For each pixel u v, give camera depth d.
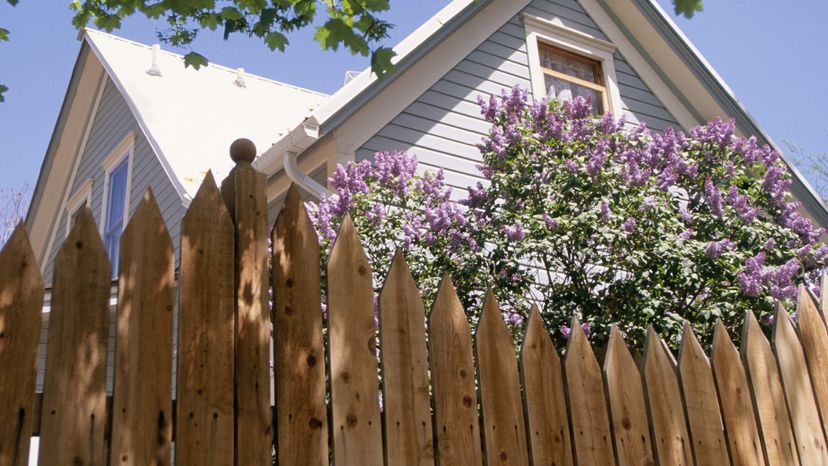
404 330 2.85
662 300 5.83
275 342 2.64
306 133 7.23
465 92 8.70
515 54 9.27
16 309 2.29
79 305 2.38
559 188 6.20
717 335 3.51
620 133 6.82
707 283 5.96
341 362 2.71
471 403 2.88
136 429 2.35
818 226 9.58
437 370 2.85
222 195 2.87
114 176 12.03
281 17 4.52
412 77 8.36
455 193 8.20
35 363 2.28
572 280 6.00
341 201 6.32
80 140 13.45
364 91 7.71
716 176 6.89
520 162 6.50
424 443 2.75
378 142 7.95
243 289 2.65
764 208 7.05
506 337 3.05
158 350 2.46
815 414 3.60
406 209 6.69
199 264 2.60
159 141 10.31
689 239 6.14
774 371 3.57
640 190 6.24
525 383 3.02
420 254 6.06
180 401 2.43
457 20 8.53
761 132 9.87
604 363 3.21
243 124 11.77
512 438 2.92
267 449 2.53
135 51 12.89
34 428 2.25
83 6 4.93
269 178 8.30
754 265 5.60
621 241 5.83
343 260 2.84
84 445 2.28
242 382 2.55
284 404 2.58
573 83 9.73
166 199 10.24
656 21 9.93
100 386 2.34
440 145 8.30
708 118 10.29
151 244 2.54
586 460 3.03
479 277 6.00
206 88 12.55
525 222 6.09
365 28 4.16
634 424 3.18
